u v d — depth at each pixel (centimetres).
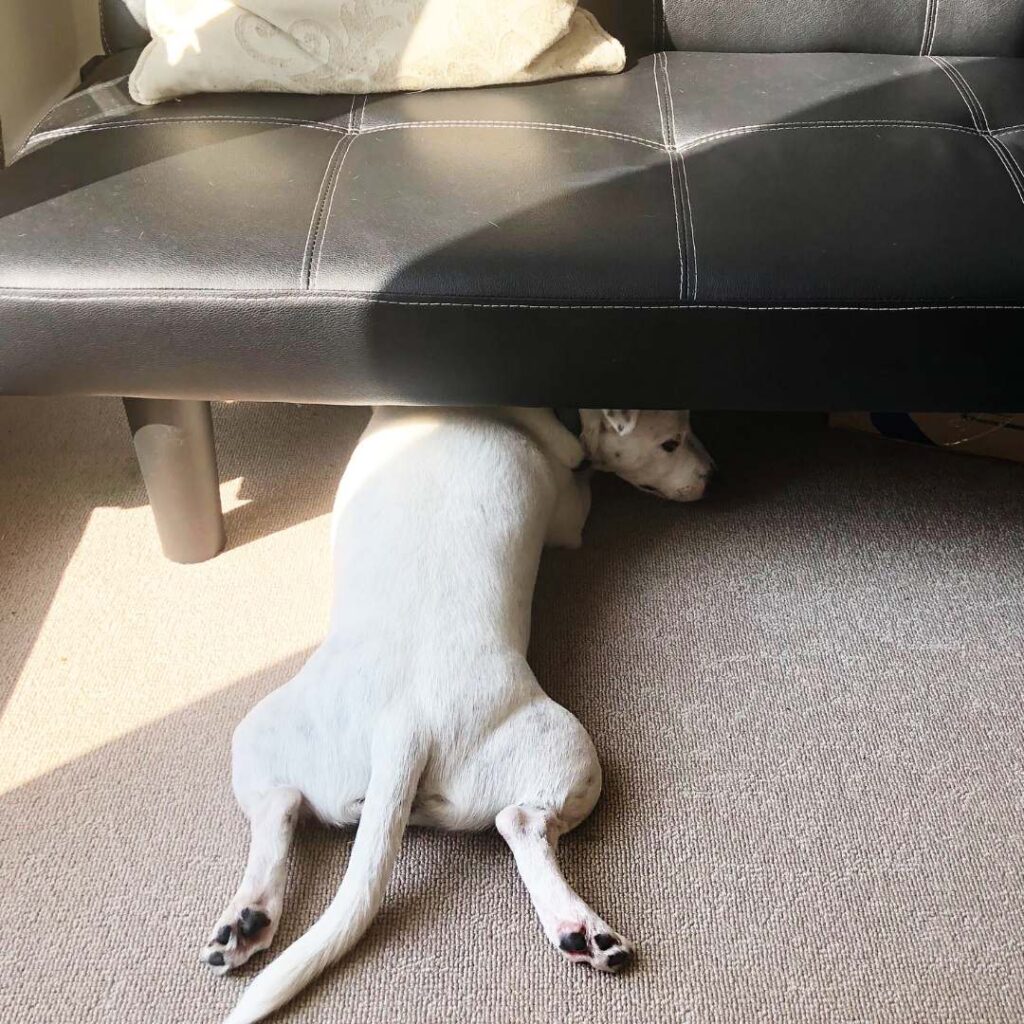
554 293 110
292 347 114
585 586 139
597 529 148
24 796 113
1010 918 103
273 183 117
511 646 110
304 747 104
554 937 97
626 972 98
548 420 136
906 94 133
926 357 115
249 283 110
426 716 103
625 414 133
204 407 131
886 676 127
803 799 113
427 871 106
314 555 142
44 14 197
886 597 137
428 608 109
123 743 119
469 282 110
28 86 190
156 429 127
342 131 128
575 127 127
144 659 128
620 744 119
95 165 119
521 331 112
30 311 111
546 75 138
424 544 114
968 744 119
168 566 141
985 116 130
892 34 147
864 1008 96
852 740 119
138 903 104
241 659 128
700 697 124
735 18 147
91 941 101
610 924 102
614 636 132
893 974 98
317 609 135
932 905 104
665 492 148
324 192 116
